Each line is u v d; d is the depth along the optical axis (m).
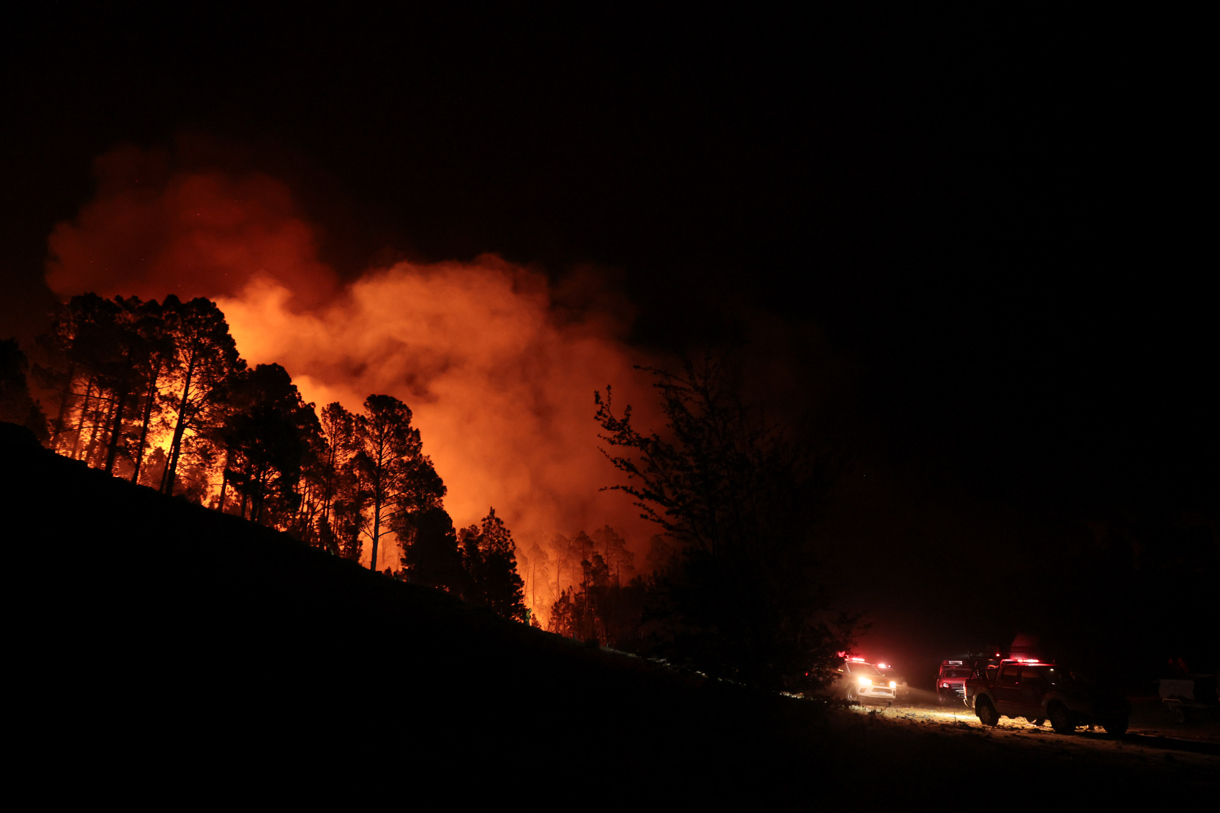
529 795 6.48
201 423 43.09
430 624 17.25
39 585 11.02
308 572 20.84
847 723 10.27
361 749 7.19
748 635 8.05
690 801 6.82
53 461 23.45
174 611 11.65
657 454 8.67
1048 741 15.14
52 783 5.38
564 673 14.01
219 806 5.40
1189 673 24.70
